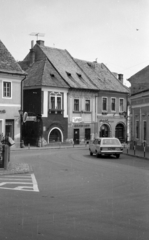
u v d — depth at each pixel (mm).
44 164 22375
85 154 32188
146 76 40500
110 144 28297
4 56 38781
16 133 39188
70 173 17609
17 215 8516
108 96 55156
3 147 18547
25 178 15688
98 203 10023
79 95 49781
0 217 8312
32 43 52188
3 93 37531
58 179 15328
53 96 45781
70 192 11867
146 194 11547
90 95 51812
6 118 37875
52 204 9828
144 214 8727
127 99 58875
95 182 14383
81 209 9219
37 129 44594
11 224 7727
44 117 44438
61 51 54969
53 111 45688
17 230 7293
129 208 9391
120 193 11727
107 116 54875
